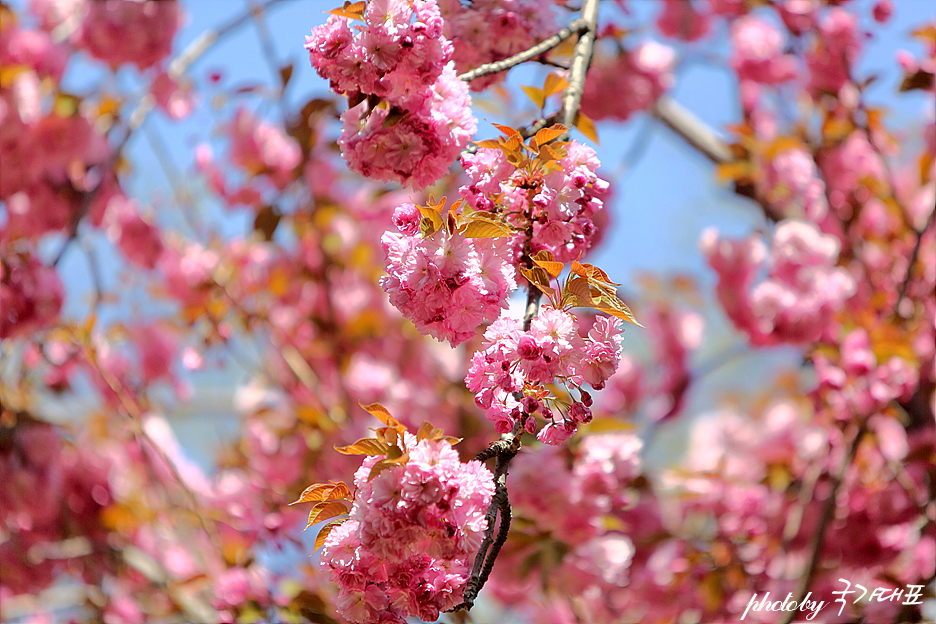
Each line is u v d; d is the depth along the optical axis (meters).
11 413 4.59
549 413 2.55
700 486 4.76
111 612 4.68
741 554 4.48
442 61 2.63
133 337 5.57
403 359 5.60
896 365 4.03
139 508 4.76
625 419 5.65
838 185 5.00
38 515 4.57
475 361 2.55
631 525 4.70
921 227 4.30
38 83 4.61
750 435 5.29
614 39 4.79
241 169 5.41
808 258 4.55
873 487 4.37
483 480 2.50
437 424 4.75
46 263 4.70
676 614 4.51
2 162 4.52
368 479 2.51
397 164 2.64
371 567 2.51
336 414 4.89
